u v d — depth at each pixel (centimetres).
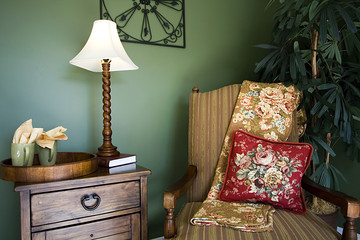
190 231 96
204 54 186
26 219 89
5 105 130
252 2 206
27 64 133
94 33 115
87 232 100
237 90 143
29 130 102
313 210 163
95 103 150
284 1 153
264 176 113
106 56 108
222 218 101
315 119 165
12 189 133
